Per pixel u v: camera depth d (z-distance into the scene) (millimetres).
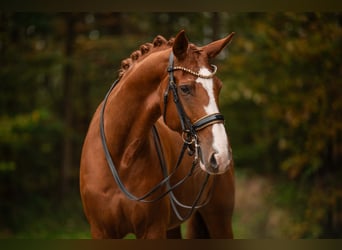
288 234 12875
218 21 18062
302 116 12570
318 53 12133
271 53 13211
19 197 17297
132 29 20984
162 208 5438
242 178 16984
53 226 16312
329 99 12258
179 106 4738
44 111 15477
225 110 17766
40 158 18016
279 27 13328
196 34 19203
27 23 16656
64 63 17531
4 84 16891
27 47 17672
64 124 18281
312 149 12305
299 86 12688
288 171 14836
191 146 4844
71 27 18438
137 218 5309
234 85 15555
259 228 14297
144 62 5168
